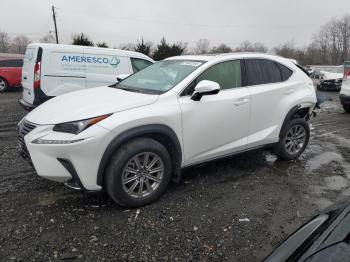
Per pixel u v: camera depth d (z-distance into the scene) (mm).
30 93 8719
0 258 3021
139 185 3934
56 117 3721
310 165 5723
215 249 3270
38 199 4109
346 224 1882
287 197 4434
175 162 4250
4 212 3785
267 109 5133
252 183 4828
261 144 5199
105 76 9469
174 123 4066
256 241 3424
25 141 3727
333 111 12195
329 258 1637
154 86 4496
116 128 3627
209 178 4934
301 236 2055
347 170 5543
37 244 3236
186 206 4062
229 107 4602
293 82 5586
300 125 5758
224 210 4012
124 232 3475
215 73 4645
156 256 3129
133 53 10070
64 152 3506
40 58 8445
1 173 4906
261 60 5270
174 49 34062
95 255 3113
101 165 3625
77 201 4078
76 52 8961
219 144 4633
